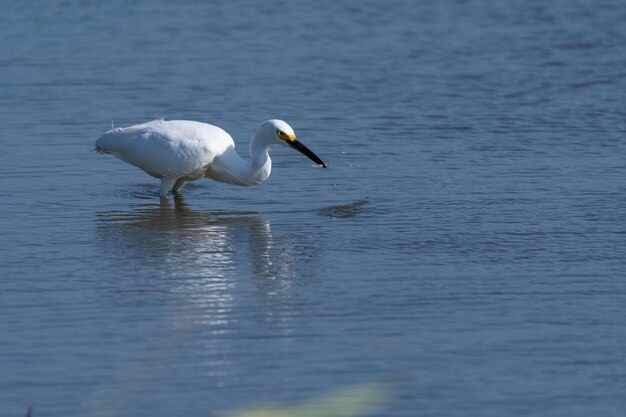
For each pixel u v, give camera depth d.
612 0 33.00
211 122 20.44
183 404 9.23
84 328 10.89
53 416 9.02
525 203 15.48
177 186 16.27
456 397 9.38
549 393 9.45
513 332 10.80
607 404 9.27
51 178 16.97
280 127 15.45
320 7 32.25
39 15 30.81
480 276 12.48
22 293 11.91
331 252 13.45
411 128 20.06
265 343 10.50
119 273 12.62
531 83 23.64
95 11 31.47
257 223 14.79
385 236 14.09
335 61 25.77
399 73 24.58
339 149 18.69
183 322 11.04
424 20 30.56
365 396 6.09
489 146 18.78
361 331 10.80
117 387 9.52
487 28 29.52
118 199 15.95
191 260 13.14
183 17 30.80
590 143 18.91
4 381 9.65
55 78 23.88
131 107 21.52
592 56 26.22
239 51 26.78
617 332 10.79
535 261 13.01
